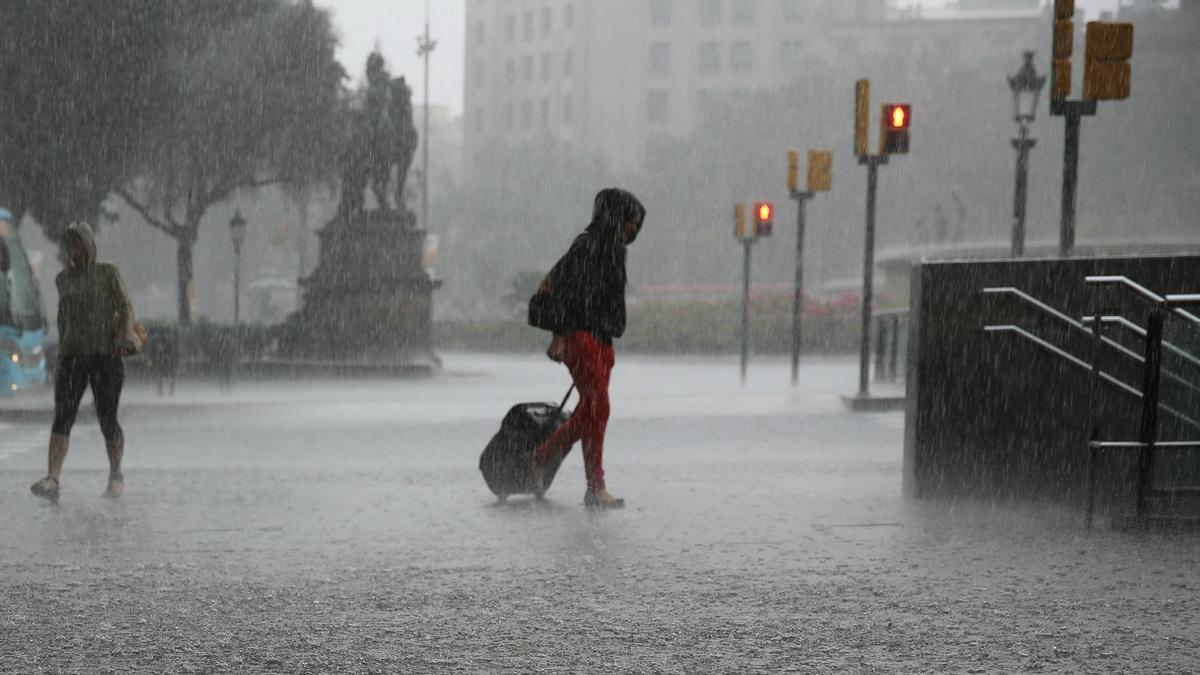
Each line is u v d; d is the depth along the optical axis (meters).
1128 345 14.88
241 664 7.91
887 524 13.22
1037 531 12.73
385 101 51.53
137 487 16.95
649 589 10.05
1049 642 8.32
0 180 51.16
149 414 31.00
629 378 49.00
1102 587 10.02
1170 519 13.18
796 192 39.72
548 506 14.84
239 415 30.69
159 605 9.58
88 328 15.84
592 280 14.54
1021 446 15.06
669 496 15.54
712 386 42.91
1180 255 14.88
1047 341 15.02
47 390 42.81
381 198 51.78
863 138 31.44
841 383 43.19
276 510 14.66
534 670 7.74
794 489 16.17
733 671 7.69
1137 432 14.82
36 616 9.22
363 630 8.77
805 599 9.66
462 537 12.62
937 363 15.12
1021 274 15.05
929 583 10.21
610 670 7.73
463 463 20.80
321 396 38.88
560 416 15.42
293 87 57.19
